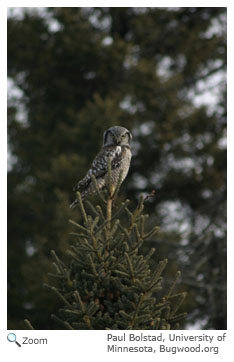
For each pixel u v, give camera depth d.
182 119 17.75
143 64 17.27
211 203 17.05
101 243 5.13
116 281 4.90
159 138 17.39
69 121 18.25
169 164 18.30
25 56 18.14
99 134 15.71
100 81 18.38
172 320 4.96
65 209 13.69
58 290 5.16
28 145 18.00
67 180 15.39
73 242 12.84
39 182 16.80
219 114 18.53
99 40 17.44
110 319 4.86
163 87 17.34
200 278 14.72
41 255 14.44
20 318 15.04
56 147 17.11
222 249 14.79
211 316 14.16
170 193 18.12
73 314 4.77
